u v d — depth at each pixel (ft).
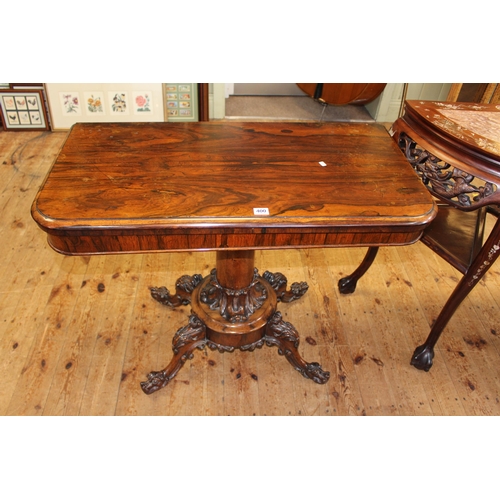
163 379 4.52
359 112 10.53
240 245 3.18
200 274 5.61
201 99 8.87
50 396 4.49
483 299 5.88
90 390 4.57
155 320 5.33
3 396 4.45
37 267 5.89
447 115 4.20
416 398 4.70
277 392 4.69
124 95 8.61
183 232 3.01
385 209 3.21
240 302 4.56
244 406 4.54
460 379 4.91
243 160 3.69
